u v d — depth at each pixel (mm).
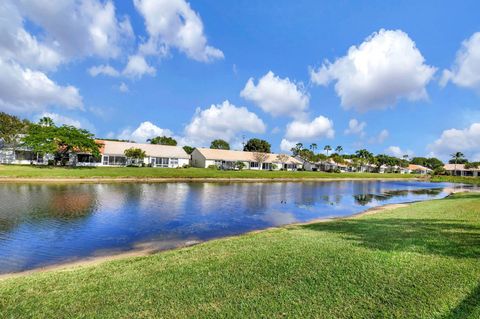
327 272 7141
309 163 99938
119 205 22828
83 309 5453
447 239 10508
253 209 23406
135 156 60812
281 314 5176
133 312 5297
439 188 54656
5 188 30391
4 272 9531
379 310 5277
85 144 51500
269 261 8070
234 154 83438
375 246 9586
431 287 6223
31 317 5199
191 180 50625
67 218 17641
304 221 19219
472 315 5074
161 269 7637
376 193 41781
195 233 15352
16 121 52688
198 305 5531
